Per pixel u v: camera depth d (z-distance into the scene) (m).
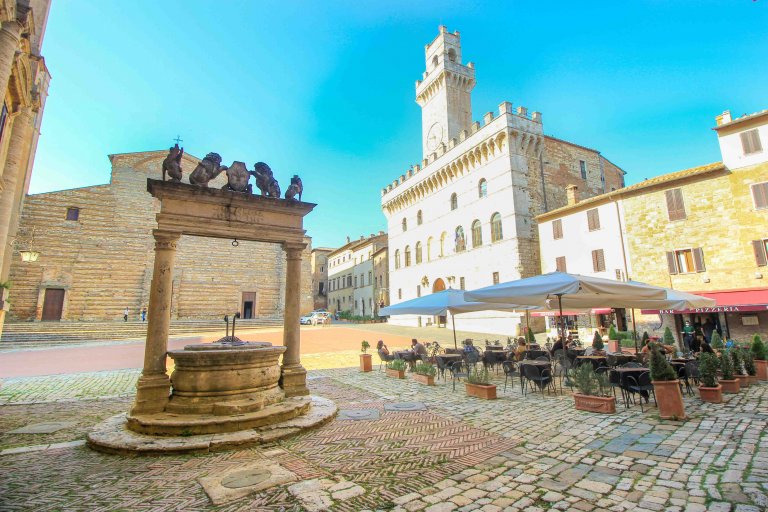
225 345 8.95
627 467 5.68
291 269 10.38
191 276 44.81
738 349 12.99
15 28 10.59
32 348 24.22
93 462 6.21
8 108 14.24
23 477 5.60
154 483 5.35
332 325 48.00
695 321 23.22
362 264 68.25
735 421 7.84
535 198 35.72
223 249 47.03
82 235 39.88
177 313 43.31
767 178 21.47
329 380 14.36
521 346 16.14
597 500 4.68
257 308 47.50
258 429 7.48
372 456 6.34
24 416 9.41
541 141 36.94
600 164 42.88
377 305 61.38
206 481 5.38
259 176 10.35
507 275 34.34
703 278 23.14
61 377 15.08
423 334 34.38
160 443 6.64
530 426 7.99
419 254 47.88
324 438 7.34
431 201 45.94
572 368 12.47
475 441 7.06
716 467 5.54
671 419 8.13
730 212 22.55
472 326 37.50
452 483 5.25
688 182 24.20
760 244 21.38
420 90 52.12
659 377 8.49
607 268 27.55
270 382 8.90
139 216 42.62
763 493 4.68
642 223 25.92
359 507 4.59
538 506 4.57
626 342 21.86
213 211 9.42
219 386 8.04
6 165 14.94
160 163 44.88
